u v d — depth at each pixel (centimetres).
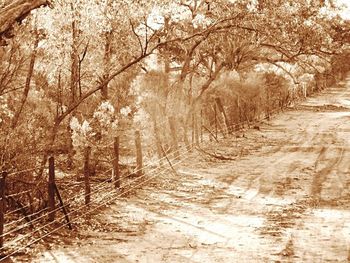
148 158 2350
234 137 3338
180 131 2788
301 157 2623
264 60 3606
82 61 1859
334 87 9425
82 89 2047
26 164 1468
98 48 1881
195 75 3194
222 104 3466
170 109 2459
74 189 1752
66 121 1919
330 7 2920
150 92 2328
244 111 3903
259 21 2595
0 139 1434
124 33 1889
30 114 1664
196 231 1320
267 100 4656
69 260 1076
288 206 1597
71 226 1334
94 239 1237
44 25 1582
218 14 2622
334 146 3017
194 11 2598
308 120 4556
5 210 1391
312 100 6950
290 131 3766
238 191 1834
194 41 2700
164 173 2127
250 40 2953
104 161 2003
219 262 1065
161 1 1819
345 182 1973
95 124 1791
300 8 2680
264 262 1059
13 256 1094
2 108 1480
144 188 1848
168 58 2564
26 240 1198
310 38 2880
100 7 1641
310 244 1190
